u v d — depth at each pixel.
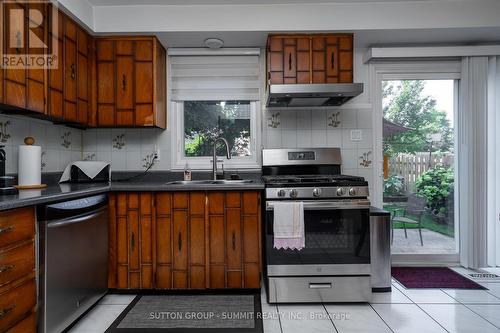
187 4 2.45
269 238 2.12
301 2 2.44
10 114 1.95
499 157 2.73
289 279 2.11
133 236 2.21
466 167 2.76
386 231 2.31
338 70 2.53
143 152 2.87
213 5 2.46
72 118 2.24
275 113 2.89
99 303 2.12
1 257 1.29
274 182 2.19
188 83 2.87
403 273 2.69
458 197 2.90
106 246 2.16
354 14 2.45
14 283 1.36
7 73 1.61
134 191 2.21
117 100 2.54
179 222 2.21
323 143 2.88
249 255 2.21
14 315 1.36
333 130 2.89
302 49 2.53
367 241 2.14
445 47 2.70
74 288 1.77
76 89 2.29
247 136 2.96
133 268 2.21
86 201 1.91
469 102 2.74
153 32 2.48
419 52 2.71
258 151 2.90
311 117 2.89
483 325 1.81
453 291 2.31
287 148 2.84
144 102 2.54
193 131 2.97
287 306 2.09
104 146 2.88
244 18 2.46
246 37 2.60
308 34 2.53
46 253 1.53
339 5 2.46
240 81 2.87
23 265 1.42
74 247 1.77
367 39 2.67
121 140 2.88
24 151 1.97
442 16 2.44
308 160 2.77
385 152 2.97
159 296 2.23
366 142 2.89
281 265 2.11
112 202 2.22
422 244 2.93
